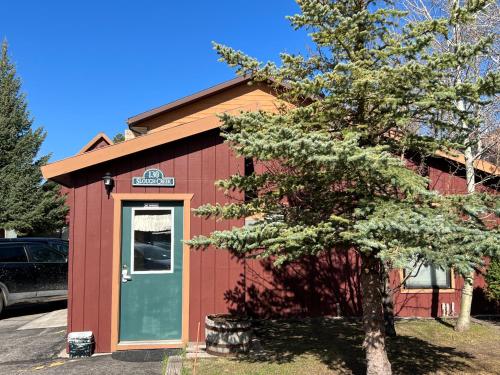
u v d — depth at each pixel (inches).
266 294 352.5
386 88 193.0
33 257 447.8
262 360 253.9
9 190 1027.9
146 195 308.2
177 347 295.3
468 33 320.8
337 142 178.4
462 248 166.2
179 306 308.0
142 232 309.3
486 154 355.6
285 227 201.8
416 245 170.1
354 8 213.5
